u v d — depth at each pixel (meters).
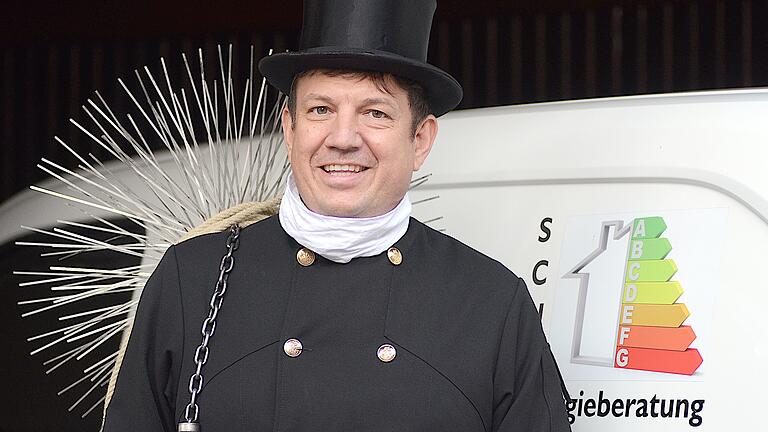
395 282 2.87
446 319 2.85
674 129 3.19
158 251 3.44
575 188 3.29
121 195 3.56
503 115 3.48
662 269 3.08
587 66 9.03
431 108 2.94
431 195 3.49
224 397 2.80
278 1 9.04
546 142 3.36
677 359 3.00
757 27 8.74
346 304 2.84
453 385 2.79
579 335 3.16
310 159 2.80
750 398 2.90
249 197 3.38
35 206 4.24
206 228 3.15
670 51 8.91
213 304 2.87
